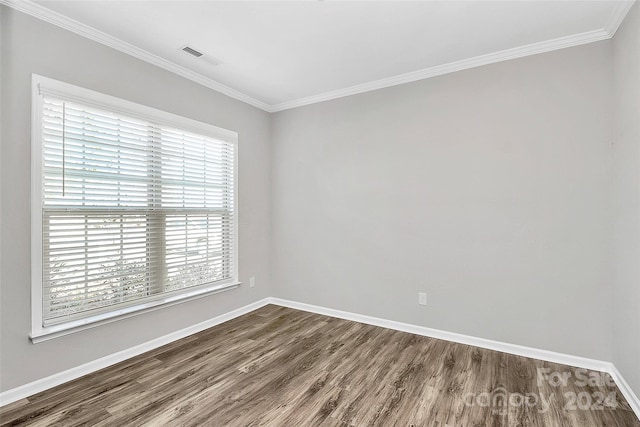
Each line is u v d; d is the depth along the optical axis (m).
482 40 2.55
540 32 2.43
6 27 2.02
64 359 2.28
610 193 2.38
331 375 2.40
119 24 2.33
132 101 2.67
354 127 3.56
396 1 2.06
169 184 3.01
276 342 3.00
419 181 3.17
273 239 4.17
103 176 2.51
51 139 2.23
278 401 2.08
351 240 3.60
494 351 2.79
